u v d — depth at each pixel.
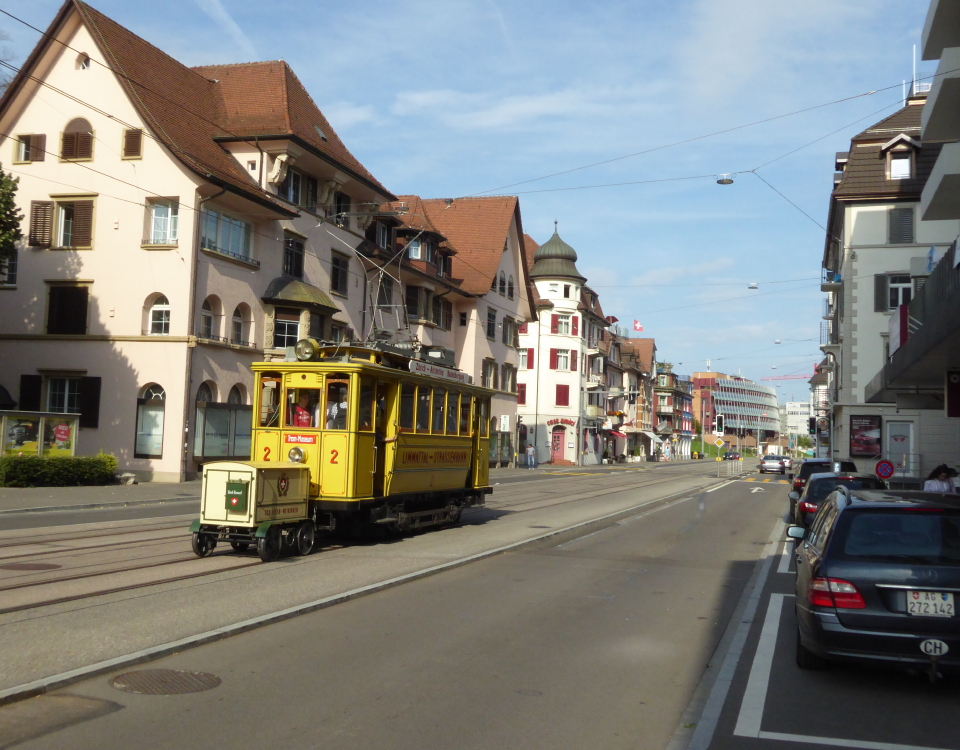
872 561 7.04
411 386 16.94
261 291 34.44
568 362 76.31
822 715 6.43
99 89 31.94
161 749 5.32
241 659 7.48
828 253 53.84
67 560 12.50
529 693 6.83
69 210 32.28
